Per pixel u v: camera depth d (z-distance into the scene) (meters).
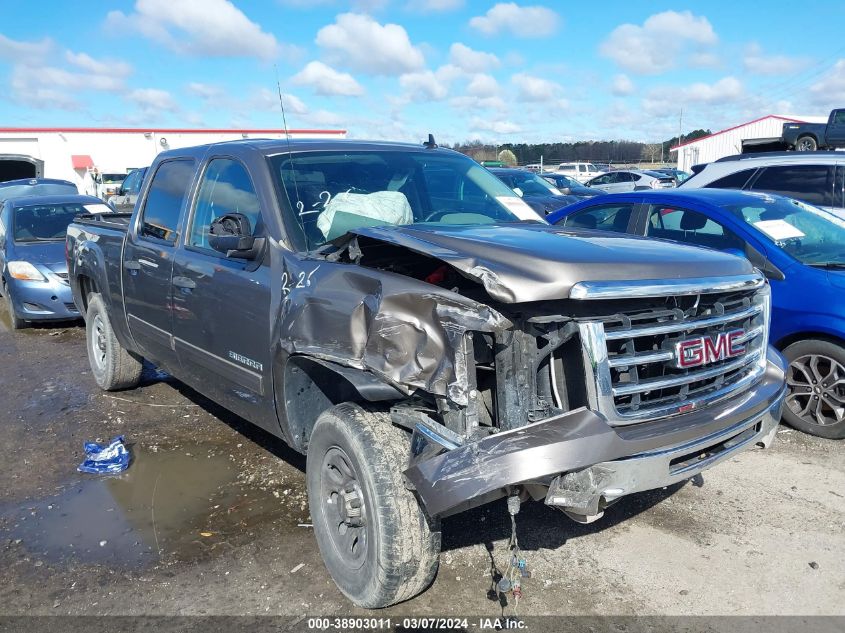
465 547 3.76
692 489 4.35
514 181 16.31
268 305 3.64
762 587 3.36
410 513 2.95
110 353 6.15
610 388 2.76
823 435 5.05
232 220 3.80
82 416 5.93
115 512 4.24
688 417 2.97
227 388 4.21
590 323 2.74
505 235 3.33
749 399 3.23
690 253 3.27
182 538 3.92
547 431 2.67
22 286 9.23
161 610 3.28
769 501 4.18
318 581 3.48
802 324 5.04
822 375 5.07
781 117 40.59
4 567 3.67
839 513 4.02
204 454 5.07
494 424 2.97
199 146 4.95
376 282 3.02
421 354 2.78
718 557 3.62
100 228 6.15
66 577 3.56
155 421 5.77
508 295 2.69
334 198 4.01
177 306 4.59
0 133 34.91
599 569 3.54
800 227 5.61
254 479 4.63
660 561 3.60
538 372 2.88
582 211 7.06
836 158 8.02
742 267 3.34
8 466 4.96
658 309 2.97
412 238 3.17
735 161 8.84
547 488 2.74
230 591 3.42
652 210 6.32
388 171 4.41
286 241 3.73
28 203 10.70
